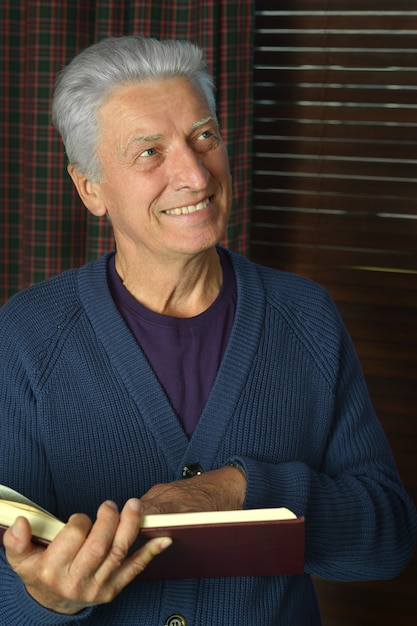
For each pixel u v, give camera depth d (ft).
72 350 4.40
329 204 7.78
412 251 7.63
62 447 4.29
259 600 4.25
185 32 7.04
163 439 4.26
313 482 4.25
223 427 4.32
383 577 4.60
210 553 3.35
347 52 7.49
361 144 7.61
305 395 4.54
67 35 7.17
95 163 4.35
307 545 4.19
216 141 4.30
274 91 7.73
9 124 7.73
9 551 3.23
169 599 4.09
